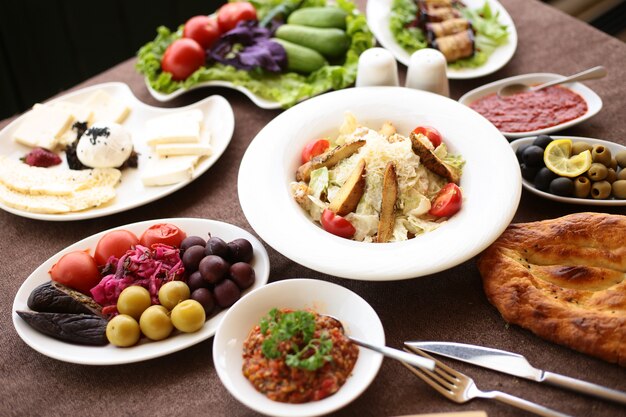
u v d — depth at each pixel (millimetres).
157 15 1546
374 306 753
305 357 640
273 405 634
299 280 711
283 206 789
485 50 1066
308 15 1083
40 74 1466
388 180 777
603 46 1077
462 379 668
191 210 883
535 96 968
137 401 689
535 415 646
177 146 923
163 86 1044
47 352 700
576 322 686
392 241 778
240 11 1097
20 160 954
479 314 738
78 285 759
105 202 876
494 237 734
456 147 857
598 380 674
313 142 871
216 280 731
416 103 894
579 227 752
